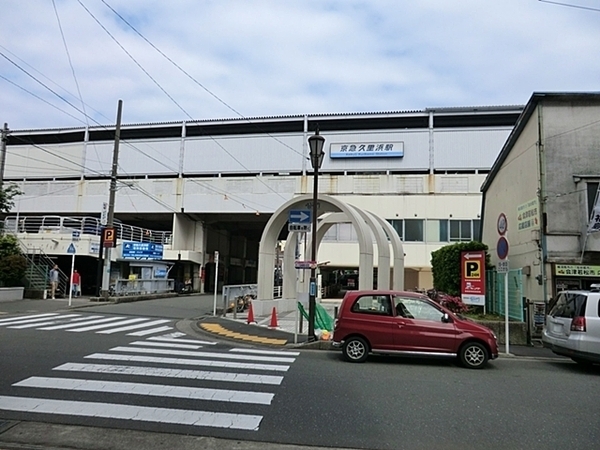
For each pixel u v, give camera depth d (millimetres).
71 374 7617
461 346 9383
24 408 5871
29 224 36406
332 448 4914
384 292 10031
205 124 43562
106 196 44000
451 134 40156
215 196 42156
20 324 14055
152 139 44469
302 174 41625
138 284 28234
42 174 46219
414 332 9492
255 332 13594
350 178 40375
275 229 19000
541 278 14070
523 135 16156
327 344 11508
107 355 9328
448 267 17156
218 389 6965
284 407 6168
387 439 5148
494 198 19781
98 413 5754
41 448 4730
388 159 40750
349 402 6465
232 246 55438
